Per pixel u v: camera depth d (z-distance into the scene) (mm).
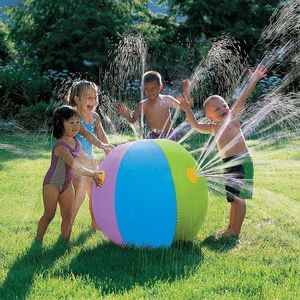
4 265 4316
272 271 4070
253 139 11578
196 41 17641
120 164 4535
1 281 3975
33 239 4926
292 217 5602
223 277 3941
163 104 6621
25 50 17062
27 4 17453
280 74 16047
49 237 4980
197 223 4555
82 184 5301
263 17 17125
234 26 16859
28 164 8852
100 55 16109
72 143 4898
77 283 3848
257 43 16609
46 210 4875
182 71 16406
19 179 7645
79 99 5418
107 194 4512
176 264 4176
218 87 15695
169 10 18156
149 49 16781
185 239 4598
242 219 5031
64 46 16203
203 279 3924
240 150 5125
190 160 4625
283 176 7574
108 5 17312
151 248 4492
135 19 18109
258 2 17172
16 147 10773
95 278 3928
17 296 3652
